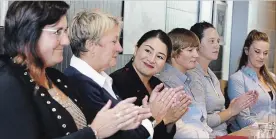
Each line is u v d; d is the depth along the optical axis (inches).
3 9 58.7
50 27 41.2
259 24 135.9
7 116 37.2
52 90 44.1
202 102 81.3
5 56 41.1
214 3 119.9
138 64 67.7
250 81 100.9
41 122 39.9
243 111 94.5
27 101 38.6
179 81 76.5
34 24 39.9
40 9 40.0
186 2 109.6
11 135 37.3
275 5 142.9
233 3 128.0
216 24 121.6
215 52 88.2
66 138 39.6
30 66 41.4
